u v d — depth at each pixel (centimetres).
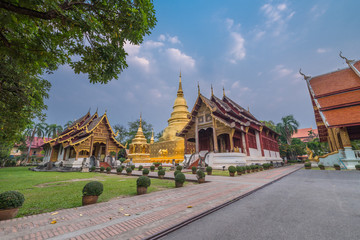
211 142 2750
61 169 2539
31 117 955
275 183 1053
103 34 533
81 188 940
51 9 393
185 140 2662
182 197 672
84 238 334
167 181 1220
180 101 4181
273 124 5509
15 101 768
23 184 1088
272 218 442
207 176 1419
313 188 846
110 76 595
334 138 2383
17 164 5231
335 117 2056
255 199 653
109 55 548
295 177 1342
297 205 555
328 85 2459
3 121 825
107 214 478
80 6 459
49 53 487
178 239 335
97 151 3164
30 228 385
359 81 2244
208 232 364
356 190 768
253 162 2530
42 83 959
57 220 435
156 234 345
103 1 464
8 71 678
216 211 511
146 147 3797
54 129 5272
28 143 6091
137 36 557
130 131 5566
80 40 510
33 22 436
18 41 441
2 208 443
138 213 482
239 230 372
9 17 358
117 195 748
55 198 696
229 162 2084
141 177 773
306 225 392
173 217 445
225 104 2877
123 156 5406
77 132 2988
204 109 2514
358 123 1850
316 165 2459
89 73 586
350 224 391
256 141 3025
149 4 530
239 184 971
